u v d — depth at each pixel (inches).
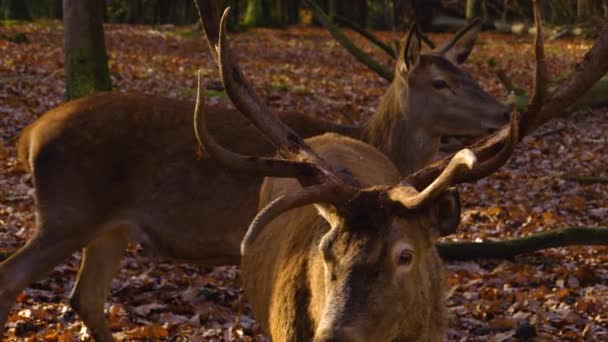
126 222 420.5
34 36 1817.2
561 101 268.7
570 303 488.7
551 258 564.1
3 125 882.8
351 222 234.1
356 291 226.2
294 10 2662.4
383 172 336.5
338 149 339.6
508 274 528.1
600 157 895.1
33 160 411.2
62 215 407.2
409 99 477.7
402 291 233.5
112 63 1386.6
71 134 412.5
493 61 1610.5
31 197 673.6
